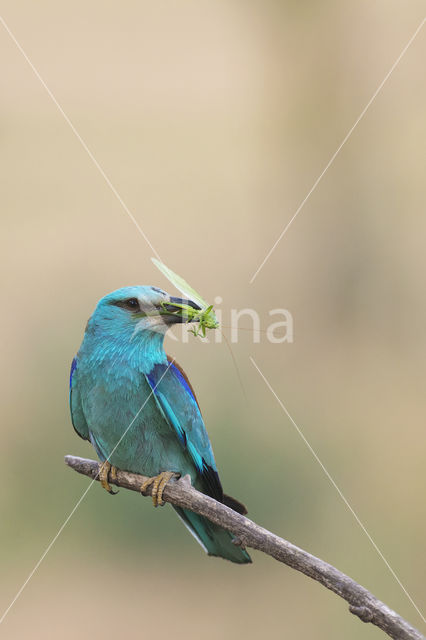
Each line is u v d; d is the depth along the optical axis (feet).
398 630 15.87
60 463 40.34
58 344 43.34
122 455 22.90
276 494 39.37
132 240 62.59
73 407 23.89
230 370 42.04
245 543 17.83
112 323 23.03
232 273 61.77
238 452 39.68
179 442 23.22
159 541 39.75
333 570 16.71
